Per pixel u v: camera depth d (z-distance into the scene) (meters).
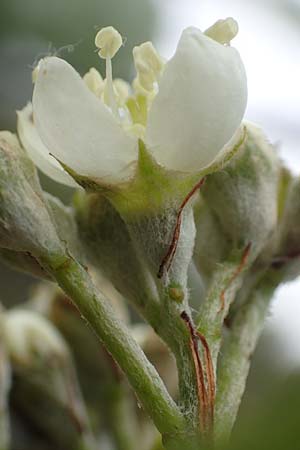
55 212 0.06
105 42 0.05
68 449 0.07
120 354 0.05
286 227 0.06
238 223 0.06
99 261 0.06
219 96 0.05
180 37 0.05
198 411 0.05
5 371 0.07
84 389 0.07
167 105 0.05
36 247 0.05
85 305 0.05
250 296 0.06
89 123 0.05
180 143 0.05
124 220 0.05
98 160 0.05
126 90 0.06
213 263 0.06
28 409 0.07
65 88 0.05
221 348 0.06
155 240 0.05
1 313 0.07
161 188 0.05
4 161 0.05
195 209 0.06
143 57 0.05
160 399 0.05
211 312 0.05
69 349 0.07
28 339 0.07
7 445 0.07
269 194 0.06
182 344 0.05
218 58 0.05
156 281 0.05
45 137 0.05
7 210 0.05
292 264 0.06
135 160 0.05
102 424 0.07
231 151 0.05
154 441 0.06
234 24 0.05
